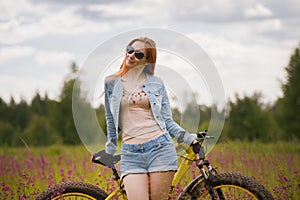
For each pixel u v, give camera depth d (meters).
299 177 6.86
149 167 4.34
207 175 4.36
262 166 7.57
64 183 4.68
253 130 20.23
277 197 5.96
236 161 7.77
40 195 4.65
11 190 6.52
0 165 8.74
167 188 4.34
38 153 11.38
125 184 4.33
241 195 4.80
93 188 4.64
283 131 21.14
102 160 4.54
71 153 10.61
